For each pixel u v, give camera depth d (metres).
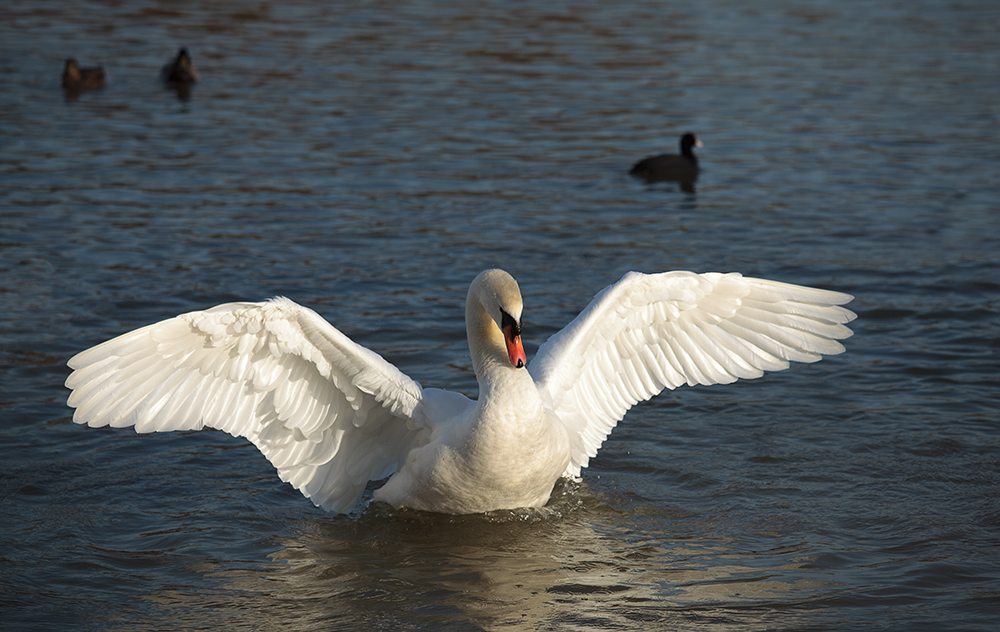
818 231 19.66
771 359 9.84
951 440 11.15
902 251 18.23
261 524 9.63
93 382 8.30
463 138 27.17
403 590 8.39
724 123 29.42
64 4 49.34
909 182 23.27
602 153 26.22
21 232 18.47
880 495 10.05
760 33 43.75
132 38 42.12
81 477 10.37
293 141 26.47
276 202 21.09
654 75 35.62
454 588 8.42
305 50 39.50
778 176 24.16
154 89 33.38
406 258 17.70
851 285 16.41
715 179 24.06
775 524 9.53
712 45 41.06
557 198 22.14
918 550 8.96
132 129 27.81
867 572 8.59
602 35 42.94
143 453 11.05
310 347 8.90
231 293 15.65
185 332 8.51
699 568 8.73
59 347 13.38
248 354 8.89
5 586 8.30
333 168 24.00
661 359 10.23
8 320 14.25
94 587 8.37
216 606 8.12
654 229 19.91
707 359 10.08
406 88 33.12
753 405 12.34
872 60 38.12
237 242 18.34
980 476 10.38
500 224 19.98
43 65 36.53
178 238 18.47
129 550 9.03
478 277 9.27
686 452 11.14
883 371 13.18
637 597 8.23
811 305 9.58
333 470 9.88
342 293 15.84
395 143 26.45
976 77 35.19
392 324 14.59
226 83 34.12
